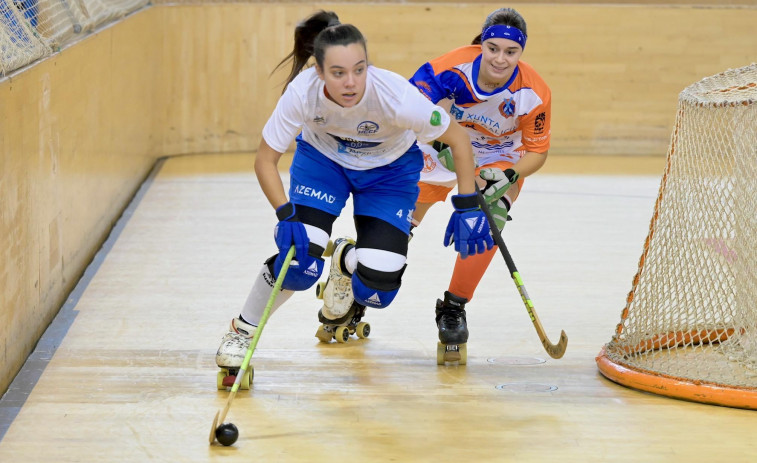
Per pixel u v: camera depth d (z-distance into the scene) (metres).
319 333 12.54
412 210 10.69
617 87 29.27
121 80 20.75
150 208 21.14
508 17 11.05
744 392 10.20
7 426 9.56
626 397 10.60
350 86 9.23
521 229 19.77
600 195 23.52
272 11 28.03
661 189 11.74
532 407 10.26
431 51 28.77
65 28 15.72
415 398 10.52
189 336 12.75
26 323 11.74
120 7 21.66
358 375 11.30
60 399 10.34
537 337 12.94
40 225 12.66
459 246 10.25
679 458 8.92
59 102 14.16
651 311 11.73
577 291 15.28
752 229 11.36
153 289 15.03
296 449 9.05
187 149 28.19
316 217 10.27
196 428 9.56
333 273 11.98
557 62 29.03
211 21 27.66
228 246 17.91
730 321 12.05
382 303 10.59
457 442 9.27
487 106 11.58
